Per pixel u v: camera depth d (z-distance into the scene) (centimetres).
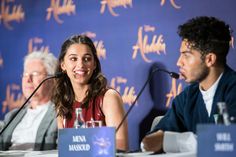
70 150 297
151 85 560
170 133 331
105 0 592
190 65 370
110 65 588
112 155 286
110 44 588
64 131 300
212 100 378
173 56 550
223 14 527
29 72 594
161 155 301
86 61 457
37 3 633
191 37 368
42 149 539
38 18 632
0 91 647
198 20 374
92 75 467
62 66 471
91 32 601
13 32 647
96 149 290
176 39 549
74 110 464
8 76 645
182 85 541
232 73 377
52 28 624
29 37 638
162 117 454
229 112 356
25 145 552
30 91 590
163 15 557
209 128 251
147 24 566
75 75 455
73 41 462
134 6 574
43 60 593
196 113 390
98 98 461
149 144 338
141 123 565
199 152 253
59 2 620
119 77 582
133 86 572
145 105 563
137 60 571
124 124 447
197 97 396
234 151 245
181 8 548
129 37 577
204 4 536
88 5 603
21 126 566
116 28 585
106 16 591
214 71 373
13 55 645
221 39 368
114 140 286
